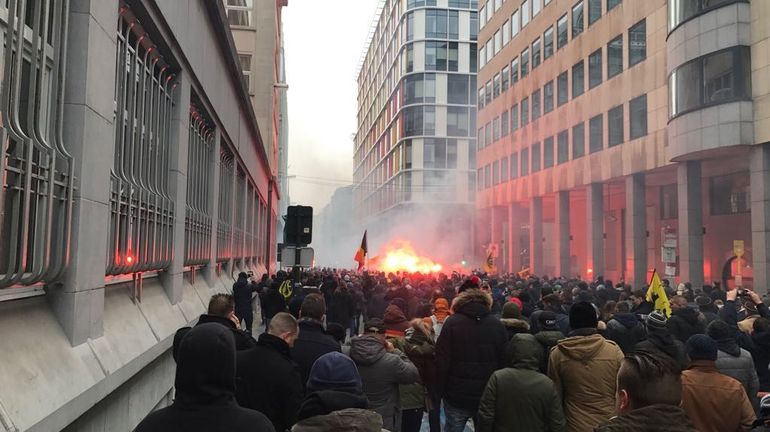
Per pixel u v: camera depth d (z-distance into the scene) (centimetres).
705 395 411
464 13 7375
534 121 4059
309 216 1450
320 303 499
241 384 374
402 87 7512
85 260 496
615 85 3009
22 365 384
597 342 469
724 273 2883
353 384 307
